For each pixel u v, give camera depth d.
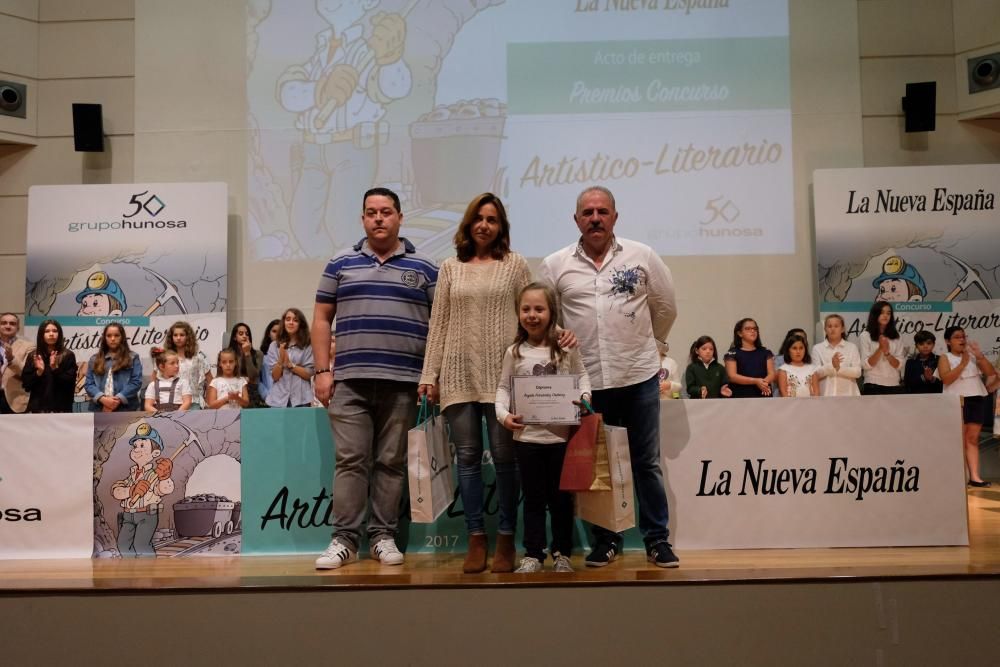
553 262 2.85
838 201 5.44
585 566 2.65
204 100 5.81
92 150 5.75
